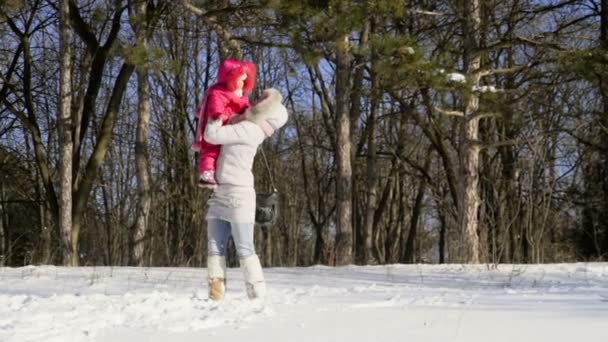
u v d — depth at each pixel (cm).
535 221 1853
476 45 1712
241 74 544
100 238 2964
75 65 2300
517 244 1717
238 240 538
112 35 1873
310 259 3828
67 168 1655
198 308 468
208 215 548
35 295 582
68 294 577
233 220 536
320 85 3064
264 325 404
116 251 2645
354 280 878
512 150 2620
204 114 545
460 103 1947
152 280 781
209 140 532
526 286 813
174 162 2941
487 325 401
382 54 1526
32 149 2714
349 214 1919
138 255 1953
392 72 1506
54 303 486
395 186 3722
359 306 497
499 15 2334
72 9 1839
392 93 2220
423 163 3619
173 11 1908
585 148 2564
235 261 2375
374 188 2625
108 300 501
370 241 2600
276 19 1625
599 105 2416
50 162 2748
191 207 2681
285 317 433
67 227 1653
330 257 1855
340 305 498
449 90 1560
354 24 1472
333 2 1484
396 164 3291
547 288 749
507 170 2606
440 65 1552
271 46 1597
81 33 1870
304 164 3491
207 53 3011
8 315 434
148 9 1723
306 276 924
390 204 3750
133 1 1675
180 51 2717
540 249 1583
